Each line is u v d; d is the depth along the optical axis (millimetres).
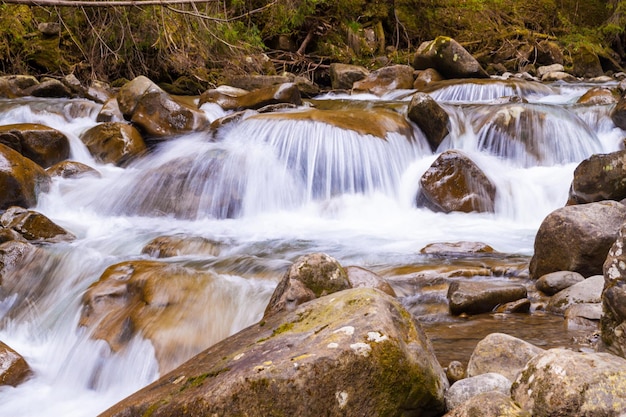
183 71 15906
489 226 8344
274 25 18219
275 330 3516
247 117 10703
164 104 10844
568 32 22656
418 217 8891
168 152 10242
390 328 3150
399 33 20703
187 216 8812
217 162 9352
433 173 8930
